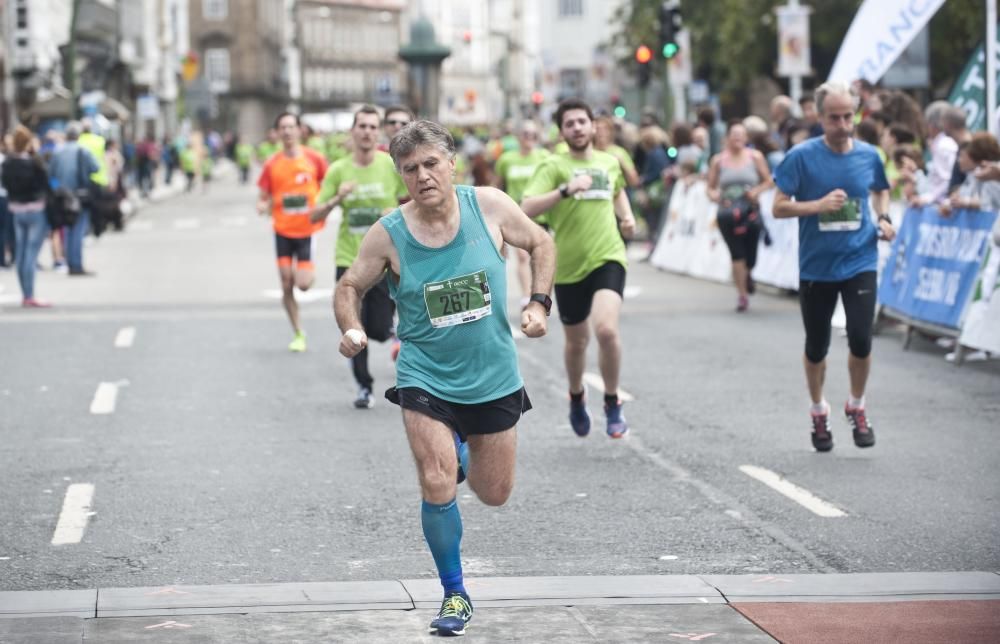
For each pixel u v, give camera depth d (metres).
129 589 9.23
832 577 9.50
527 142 26.44
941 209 19.98
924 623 8.46
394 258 8.55
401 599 8.98
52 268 35.97
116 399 17.16
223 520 11.39
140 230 52.31
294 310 20.88
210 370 19.31
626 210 14.23
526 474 12.96
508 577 9.64
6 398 17.25
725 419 15.55
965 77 24.56
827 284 13.37
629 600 8.98
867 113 24.75
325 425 15.42
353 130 16.92
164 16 135.25
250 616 8.62
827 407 13.82
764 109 89.31
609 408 14.12
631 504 11.80
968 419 15.40
